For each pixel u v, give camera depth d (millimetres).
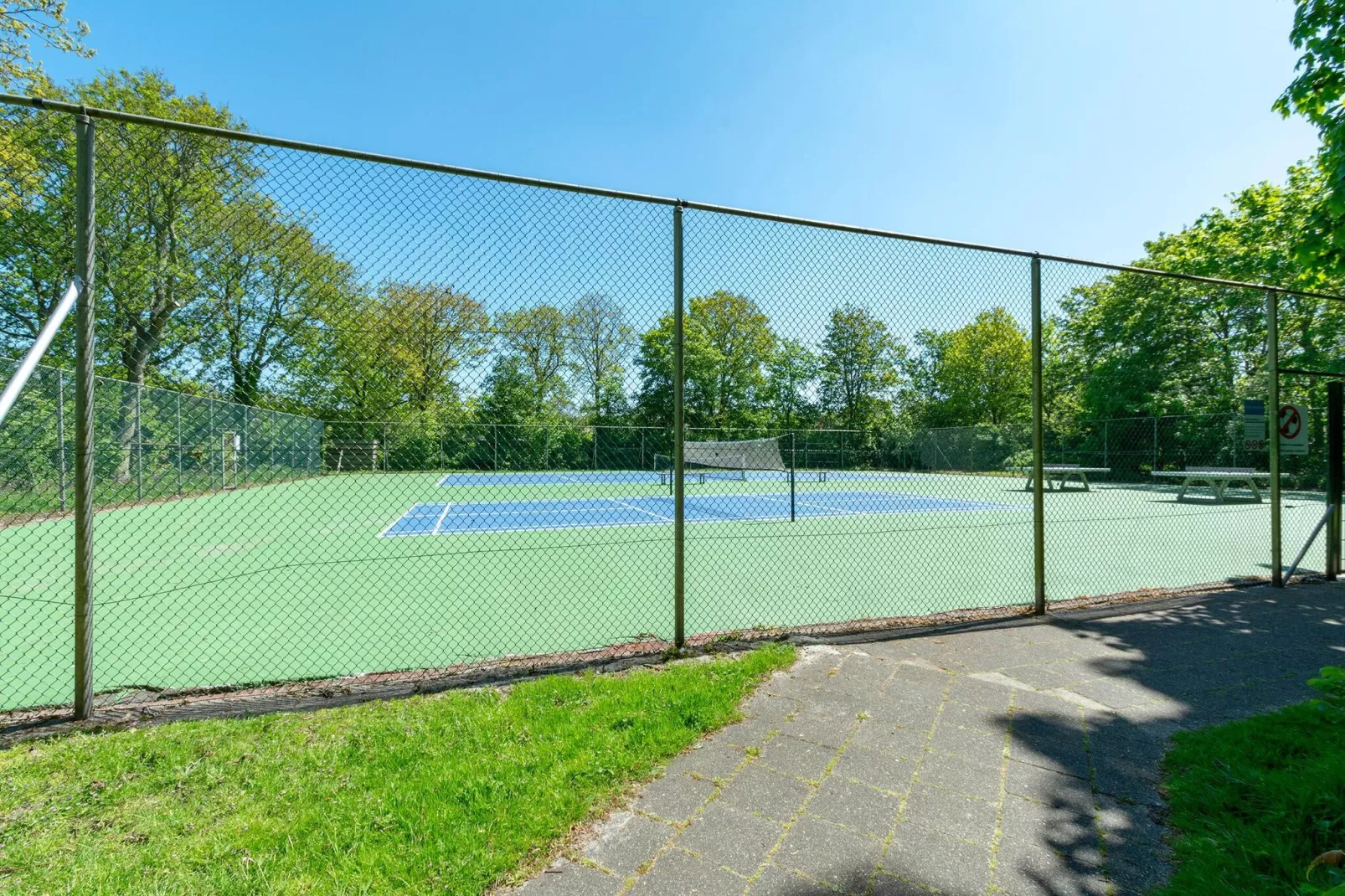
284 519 11547
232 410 13469
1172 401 18219
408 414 6375
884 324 4695
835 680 3098
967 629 4012
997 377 21000
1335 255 5109
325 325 4438
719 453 12211
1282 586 5293
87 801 1968
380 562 7195
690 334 11727
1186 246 18875
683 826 1860
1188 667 3318
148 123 2701
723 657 3426
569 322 4777
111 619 4777
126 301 3789
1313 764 2137
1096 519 11242
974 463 18781
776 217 3832
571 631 4336
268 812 1907
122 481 9719
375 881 1564
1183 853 1729
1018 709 2762
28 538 8875
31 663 3711
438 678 3164
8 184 3439
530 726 2496
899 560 7262
